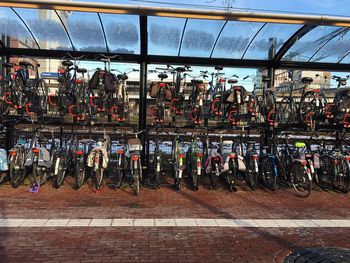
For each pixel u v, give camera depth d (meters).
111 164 7.82
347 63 8.69
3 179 7.32
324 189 7.47
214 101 7.64
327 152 7.87
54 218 5.22
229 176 7.32
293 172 7.36
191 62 8.30
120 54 8.02
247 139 8.41
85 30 7.30
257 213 5.77
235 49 8.06
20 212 5.47
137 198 6.48
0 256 3.92
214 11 5.36
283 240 4.62
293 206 6.23
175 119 7.93
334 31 7.23
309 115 7.57
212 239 4.59
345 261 3.97
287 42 7.63
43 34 7.56
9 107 7.04
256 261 3.98
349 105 7.43
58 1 5.13
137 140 7.04
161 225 5.05
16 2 5.11
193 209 5.88
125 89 8.05
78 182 7.04
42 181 7.18
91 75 7.75
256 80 8.55
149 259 3.96
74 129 8.32
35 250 4.10
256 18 5.49
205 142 7.89
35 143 7.02
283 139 8.45
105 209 5.75
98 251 4.12
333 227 5.16
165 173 8.34
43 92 7.59
